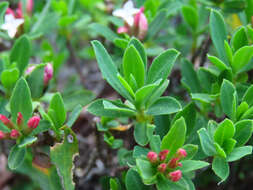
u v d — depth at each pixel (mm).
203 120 201
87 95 215
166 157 149
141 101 160
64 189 170
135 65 159
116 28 249
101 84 344
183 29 296
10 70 182
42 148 189
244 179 264
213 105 197
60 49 294
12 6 331
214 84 187
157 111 164
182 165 147
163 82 163
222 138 153
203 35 291
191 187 147
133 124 195
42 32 249
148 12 227
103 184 207
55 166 187
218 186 220
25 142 161
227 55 179
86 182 291
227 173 149
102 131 213
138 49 170
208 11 246
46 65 203
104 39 258
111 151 224
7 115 192
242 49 169
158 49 221
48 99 202
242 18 220
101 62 162
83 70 377
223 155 150
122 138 232
